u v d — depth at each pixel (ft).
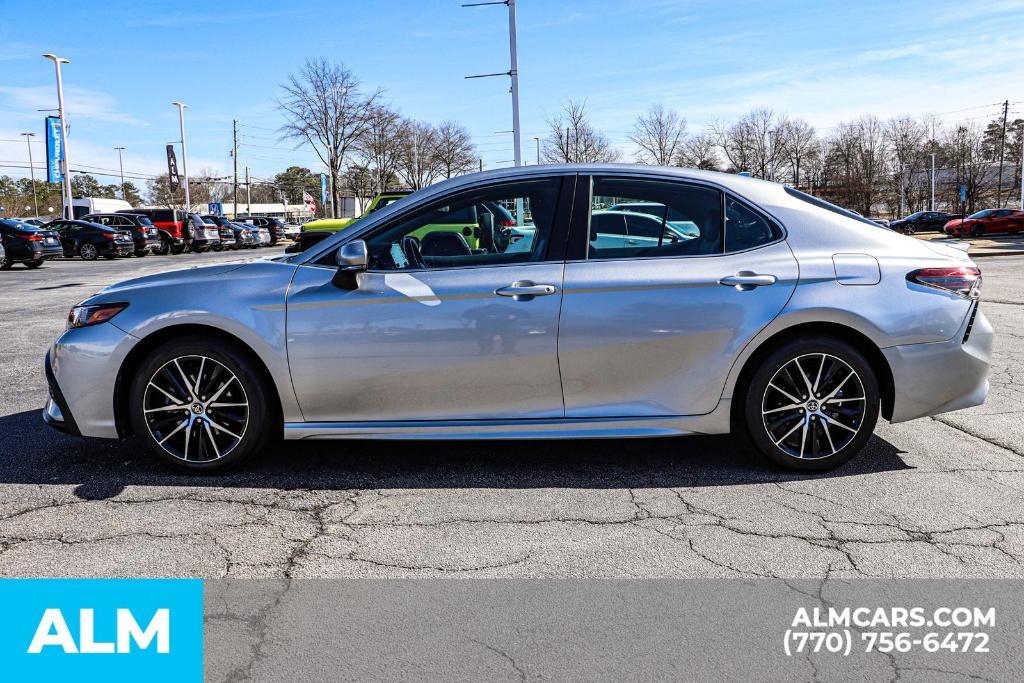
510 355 13.19
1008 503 12.16
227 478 13.73
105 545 10.97
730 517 11.76
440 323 13.19
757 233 13.64
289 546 10.90
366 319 13.25
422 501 12.58
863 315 13.21
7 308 42.29
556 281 13.19
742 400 13.58
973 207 222.89
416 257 13.58
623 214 13.58
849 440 13.52
